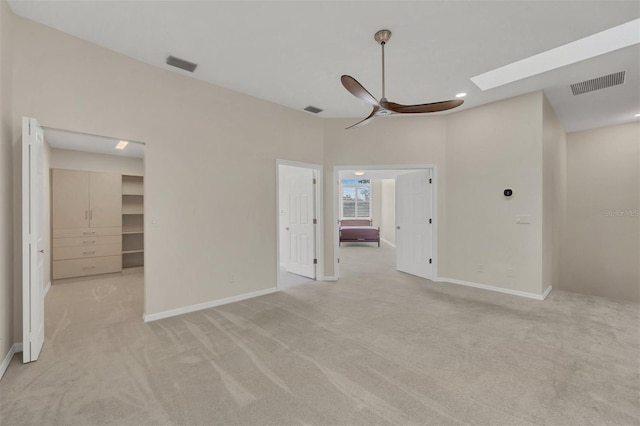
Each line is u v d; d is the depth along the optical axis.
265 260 4.19
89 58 2.79
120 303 3.79
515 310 3.46
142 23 2.51
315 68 3.29
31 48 2.51
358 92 2.34
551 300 3.82
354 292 4.25
